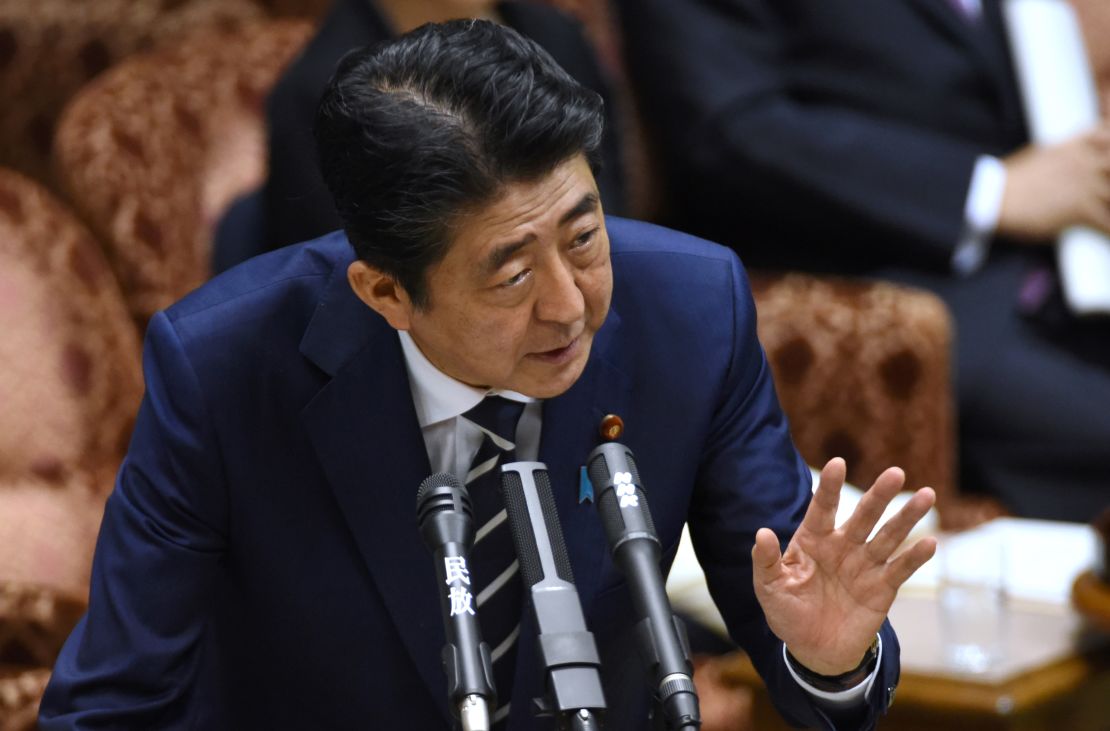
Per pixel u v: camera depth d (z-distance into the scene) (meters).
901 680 9.77
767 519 6.90
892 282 15.70
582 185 5.69
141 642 6.64
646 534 5.29
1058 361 15.39
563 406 6.78
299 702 7.18
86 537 11.89
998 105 16.16
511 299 5.72
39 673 10.28
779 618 6.19
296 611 6.98
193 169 13.88
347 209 5.88
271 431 6.83
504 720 6.98
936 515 13.90
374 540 6.81
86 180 13.26
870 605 6.15
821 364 14.20
